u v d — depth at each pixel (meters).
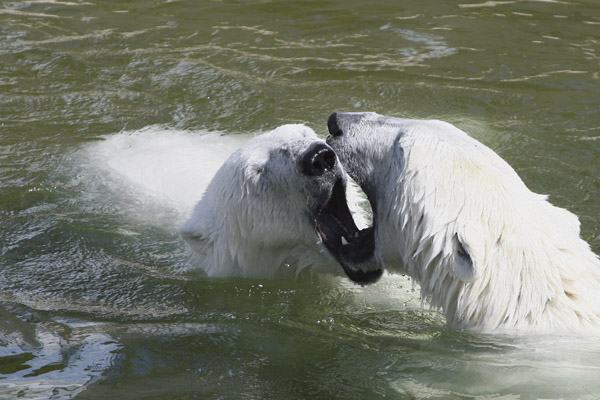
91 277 21.64
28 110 30.89
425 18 40.44
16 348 17.56
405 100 30.58
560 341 15.94
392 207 17.59
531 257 16.25
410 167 16.73
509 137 27.30
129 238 23.94
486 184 16.22
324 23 39.84
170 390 15.74
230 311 20.00
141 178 26.31
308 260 21.14
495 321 16.45
